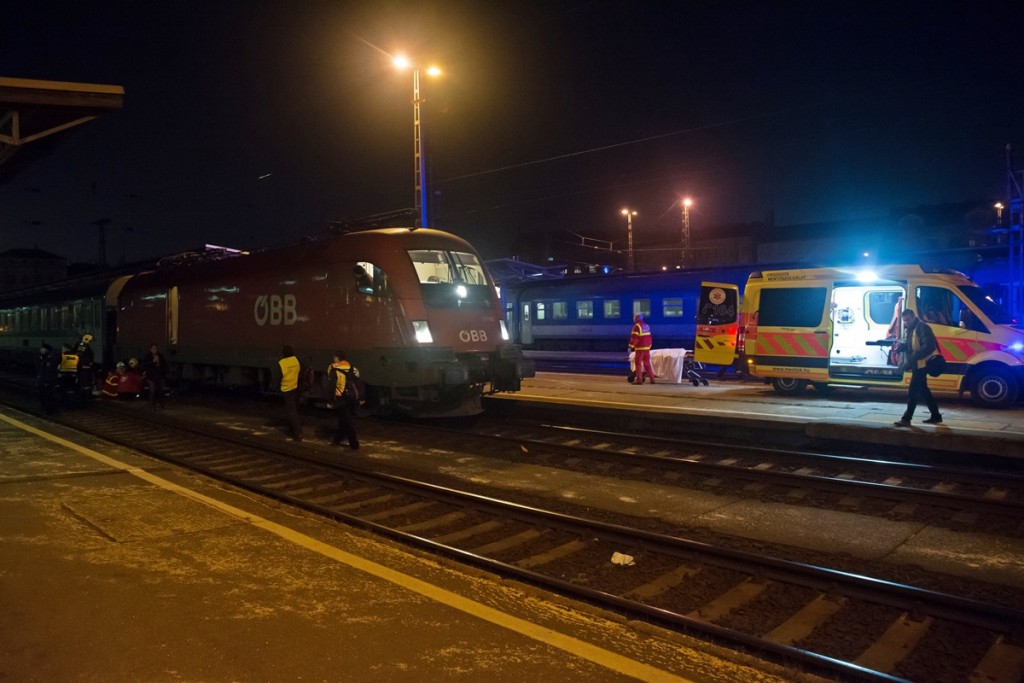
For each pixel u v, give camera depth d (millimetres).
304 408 16328
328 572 5352
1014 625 4559
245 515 6895
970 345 12719
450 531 7141
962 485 8461
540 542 6684
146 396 19625
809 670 4090
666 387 16828
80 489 8000
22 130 9445
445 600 4840
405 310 12289
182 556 5684
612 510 7766
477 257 13773
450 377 12117
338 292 13266
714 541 6664
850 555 6172
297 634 4281
